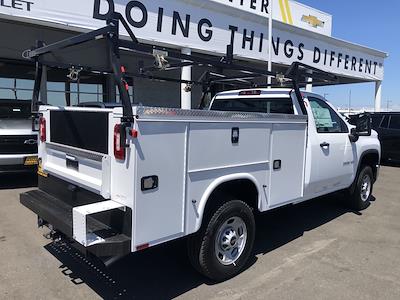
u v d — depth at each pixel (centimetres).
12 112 888
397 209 703
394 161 1337
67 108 383
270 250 488
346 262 455
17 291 373
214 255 383
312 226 590
